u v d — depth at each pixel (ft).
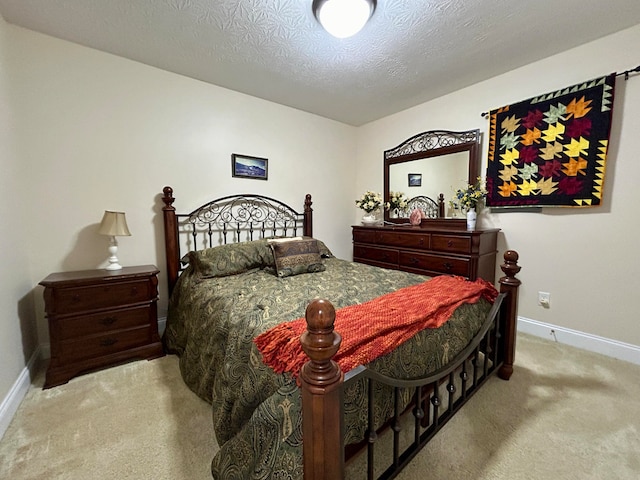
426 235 9.12
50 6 5.49
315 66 7.67
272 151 10.27
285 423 2.81
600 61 6.61
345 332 3.52
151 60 7.46
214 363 4.83
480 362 6.27
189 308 6.53
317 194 11.75
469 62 7.54
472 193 8.70
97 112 7.13
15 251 5.74
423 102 10.23
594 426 4.60
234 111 9.29
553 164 7.36
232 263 7.48
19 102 6.20
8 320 5.22
